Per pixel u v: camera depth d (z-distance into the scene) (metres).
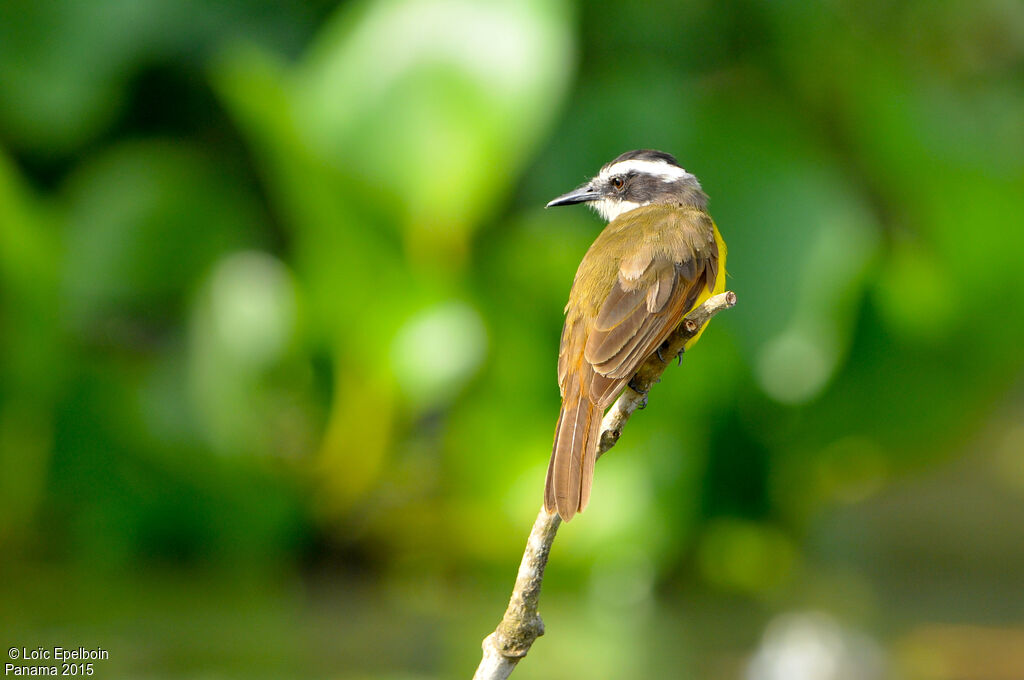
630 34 14.45
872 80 14.40
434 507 13.47
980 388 13.91
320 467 13.36
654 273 7.66
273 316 13.02
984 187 13.75
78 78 13.77
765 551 13.82
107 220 13.31
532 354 13.21
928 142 14.09
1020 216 13.57
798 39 14.45
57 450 13.12
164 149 14.16
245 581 12.73
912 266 13.88
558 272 12.95
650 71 14.30
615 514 13.05
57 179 14.44
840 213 13.42
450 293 12.92
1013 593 12.50
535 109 12.44
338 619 11.09
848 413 13.75
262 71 11.98
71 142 14.12
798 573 13.67
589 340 7.38
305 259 12.95
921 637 10.72
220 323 13.03
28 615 10.91
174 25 14.18
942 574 13.38
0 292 13.14
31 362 13.07
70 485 13.17
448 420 13.45
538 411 13.29
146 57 14.18
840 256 13.15
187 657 9.52
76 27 13.79
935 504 15.66
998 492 16.03
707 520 13.61
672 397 13.23
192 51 14.28
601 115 13.87
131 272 13.30
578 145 13.87
